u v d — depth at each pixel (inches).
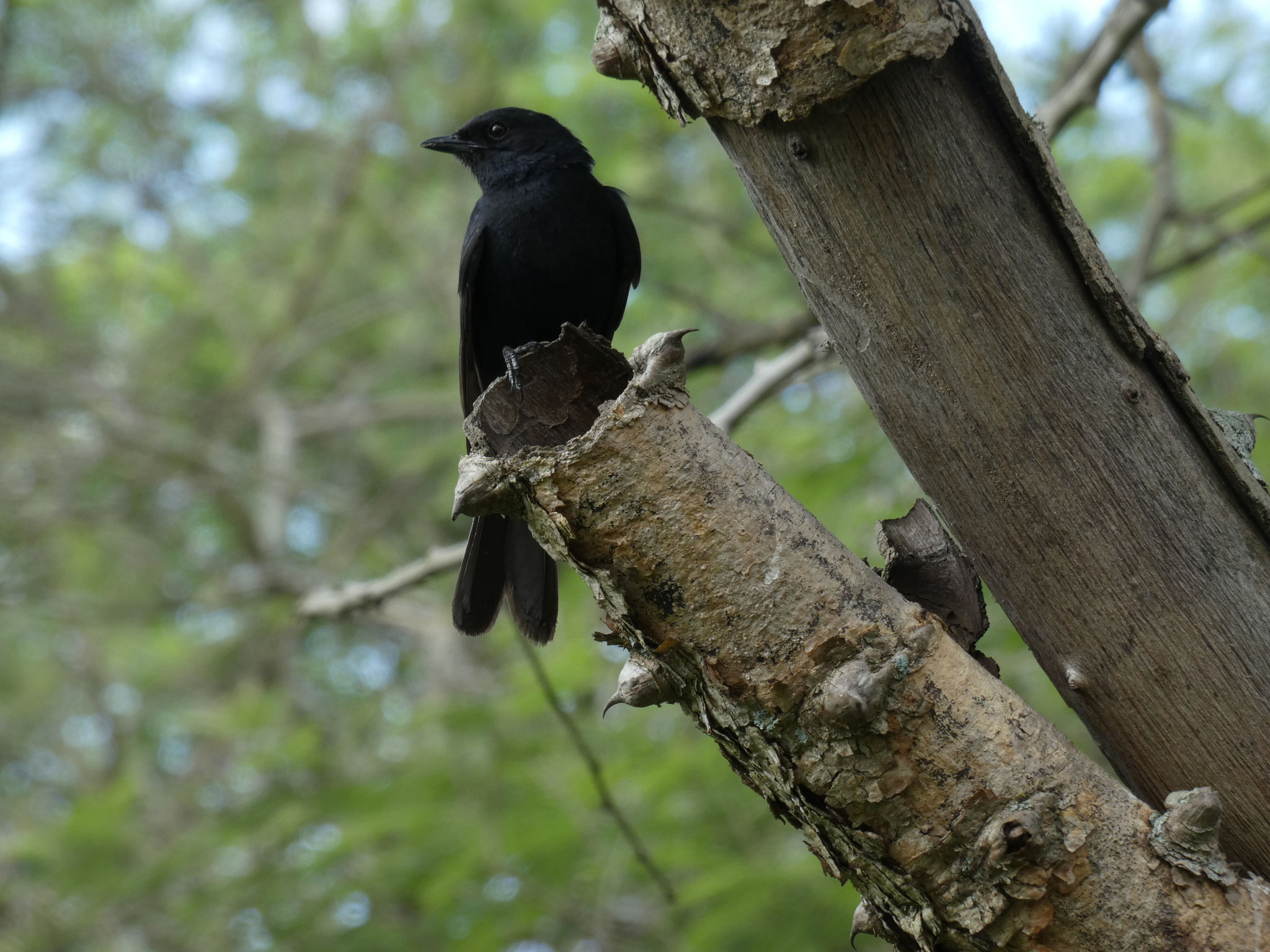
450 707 511.5
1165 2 348.5
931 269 151.3
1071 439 153.2
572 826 443.2
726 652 147.1
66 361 962.1
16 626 997.2
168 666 884.6
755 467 149.9
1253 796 150.6
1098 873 140.9
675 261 716.0
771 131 151.6
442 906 445.4
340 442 1071.6
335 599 375.2
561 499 147.6
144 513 1018.1
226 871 494.9
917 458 160.9
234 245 1029.2
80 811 527.2
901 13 140.6
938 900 144.3
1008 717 145.0
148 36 979.9
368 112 938.1
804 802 146.7
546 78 646.5
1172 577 152.8
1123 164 655.1
